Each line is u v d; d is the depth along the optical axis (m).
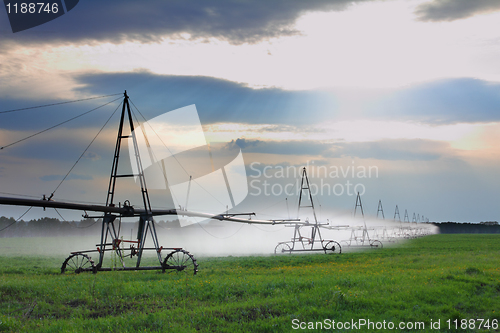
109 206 28.34
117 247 27.77
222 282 19.33
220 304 15.67
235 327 12.81
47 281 20.56
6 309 15.08
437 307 14.73
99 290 17.84
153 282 20.67
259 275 23.48
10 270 28.38
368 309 14.66
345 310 14.51
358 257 40.97
